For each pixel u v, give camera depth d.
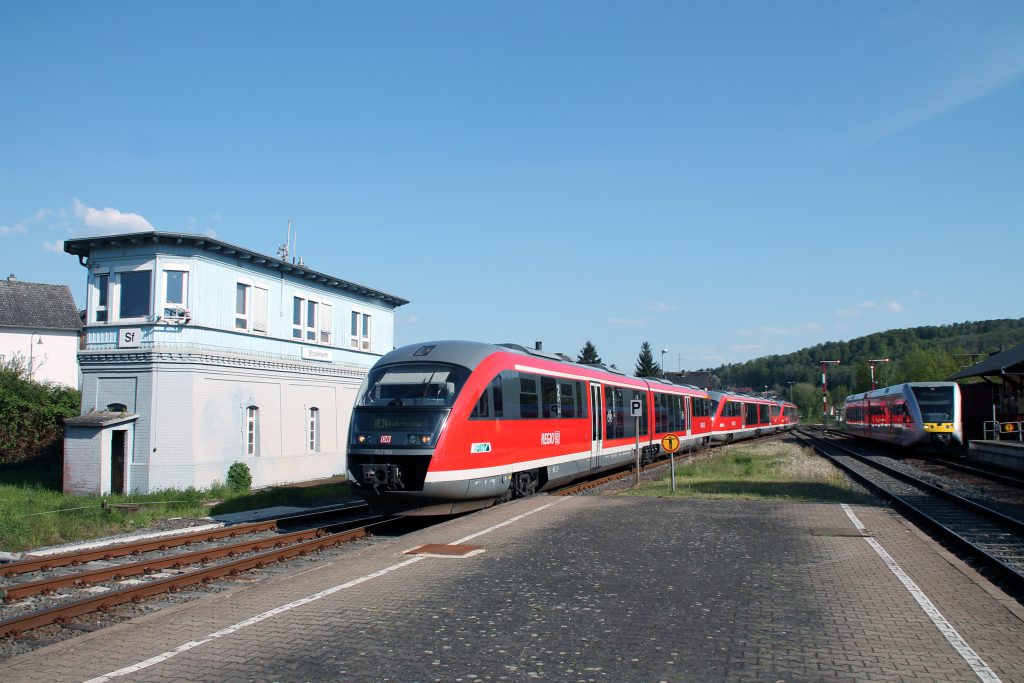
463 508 14.08
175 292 20.39
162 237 19.88
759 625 6.57
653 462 28.38
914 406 31.89
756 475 23.09
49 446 27.45
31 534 12.69
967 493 18.28
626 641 6.16
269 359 22.78
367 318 29.02
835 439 51.94
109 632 6.61
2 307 41.78
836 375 178.00
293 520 14.69
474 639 6.27
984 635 6.25
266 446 22.64
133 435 19.75
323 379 25.56
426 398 13.70
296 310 24.75
